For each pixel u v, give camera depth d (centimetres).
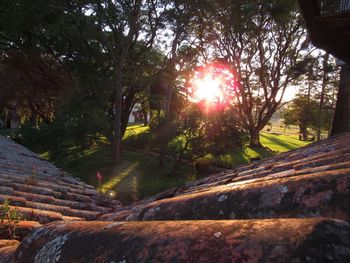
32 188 602
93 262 130
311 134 5847
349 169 175
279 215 169
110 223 157
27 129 2303
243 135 2241
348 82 1453
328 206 156
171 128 2191
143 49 2767
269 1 2922
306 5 668
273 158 600
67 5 2269
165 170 2247
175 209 238
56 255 147
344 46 848
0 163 818
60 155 2267
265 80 3806
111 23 2191
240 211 191
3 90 3178
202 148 2175
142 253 121
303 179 181
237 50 3462
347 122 1450
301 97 5384
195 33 3119
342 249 91
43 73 3183
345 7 855
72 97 2320
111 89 2373
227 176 491
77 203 565
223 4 2741
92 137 2262
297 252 92
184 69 2983
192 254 111
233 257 102
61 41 2491
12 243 297
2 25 2473
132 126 5319
